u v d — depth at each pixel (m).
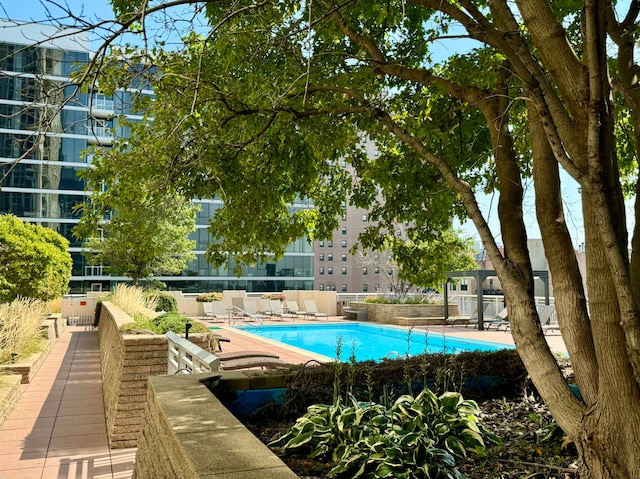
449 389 4.84
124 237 5.62
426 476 3.01
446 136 5.45
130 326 7.45
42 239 20.64
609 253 2.72
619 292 2.69
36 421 7.52
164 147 5.04
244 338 16.64
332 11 4.12
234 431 2.69
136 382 6.51
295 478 2.01
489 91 4.20
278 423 4.27
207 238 46.09
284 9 5.16
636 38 3.48
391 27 5.87
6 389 7.68
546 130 2.96
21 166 40.06
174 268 28.98
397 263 6.78
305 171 5.94
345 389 4.48
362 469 3.05
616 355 2.82
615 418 2.81
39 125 4.07
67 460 5.85
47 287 19.47
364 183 6.87
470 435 3.58
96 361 13.06
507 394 5.10
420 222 6.62
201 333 7.98
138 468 4.28
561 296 3.31
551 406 3.21
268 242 6.36
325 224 7.16
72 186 41.56
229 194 5.70
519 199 3.84
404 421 3.64
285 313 29.67
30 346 12.08
